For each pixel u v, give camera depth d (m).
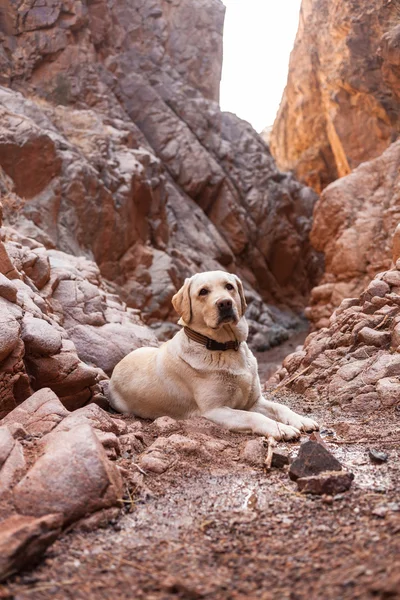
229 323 4.54
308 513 2.80
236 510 2.94
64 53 18.17
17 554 2.32
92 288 7.50
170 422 4.50
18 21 17.69
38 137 13.85
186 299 4.70
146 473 3.48
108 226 15.26
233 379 4.63
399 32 13.48
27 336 4.75
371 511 2.71
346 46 18.22
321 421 4.88
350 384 5.42
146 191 16.84
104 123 18.38
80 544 2.61
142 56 22.78
